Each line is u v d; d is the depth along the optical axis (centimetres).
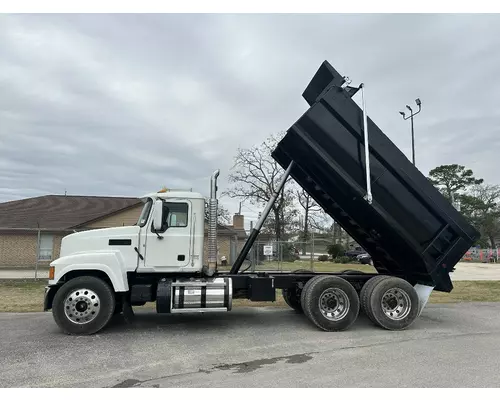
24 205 3147
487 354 550
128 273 729
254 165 3781
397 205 754
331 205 914
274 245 2105
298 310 905
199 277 746
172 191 761
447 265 766
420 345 604
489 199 5834
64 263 671
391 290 733
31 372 470
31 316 835
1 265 2588
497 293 1288
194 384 431
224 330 710
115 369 483
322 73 786
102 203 3309
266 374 465
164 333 682
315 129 745
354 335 675
